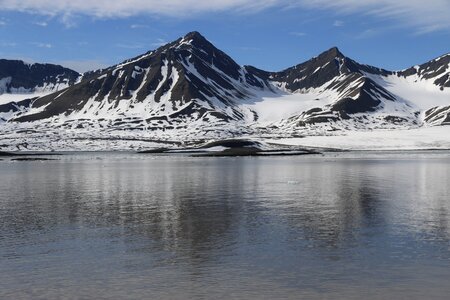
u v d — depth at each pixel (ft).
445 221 122.93
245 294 70.49
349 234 108.27
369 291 71.20
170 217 132.36
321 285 73.92
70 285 74.90
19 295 70.64
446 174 279.28
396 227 115.55
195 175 281.95
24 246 99.71
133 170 330.75
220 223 123.03
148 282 76.13
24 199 172.35
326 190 196.24
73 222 125.80
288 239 103.91
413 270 80.79
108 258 90.02
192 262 86.99
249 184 224.53
